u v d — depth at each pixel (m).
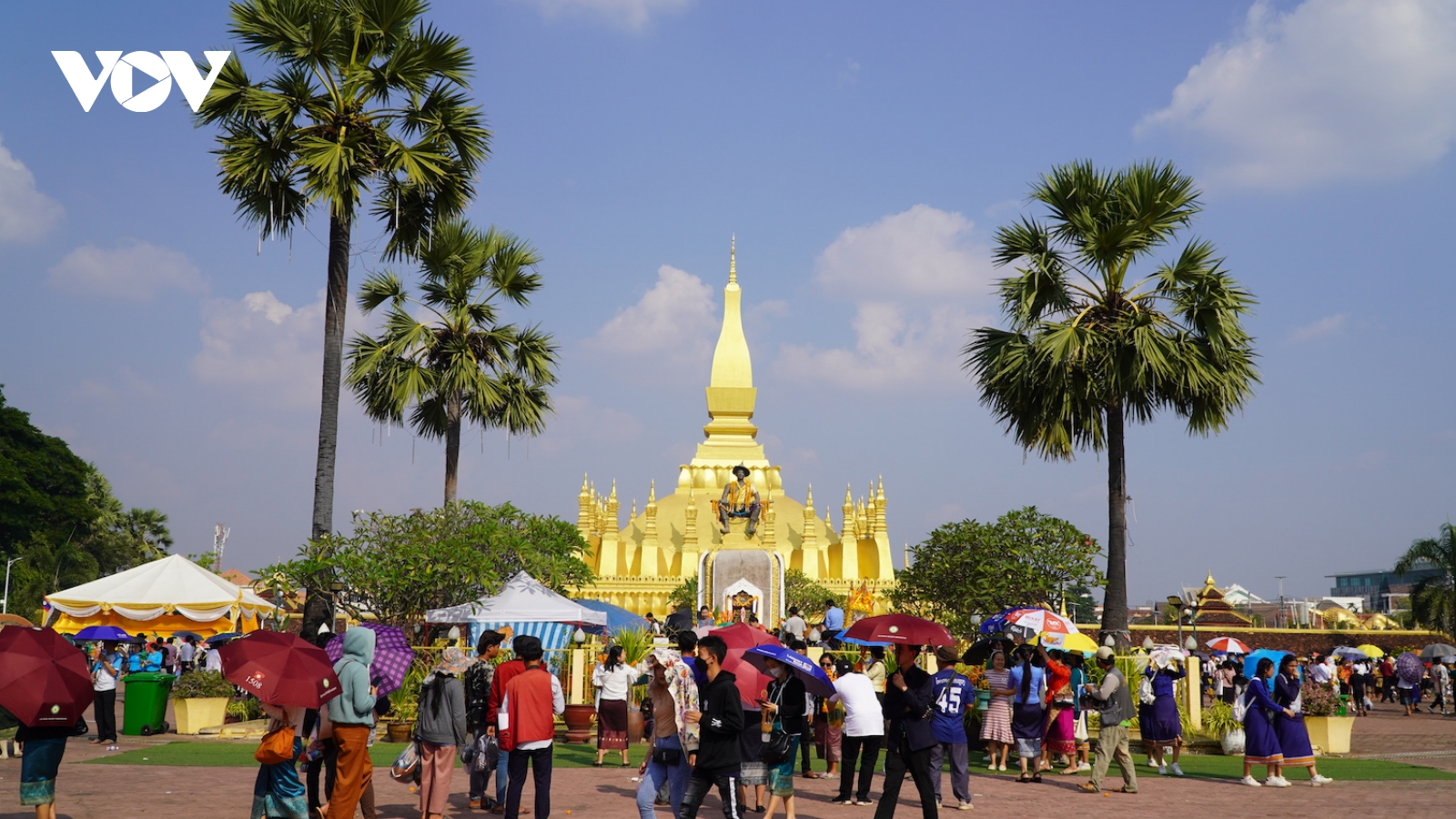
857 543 66.75
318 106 25.06
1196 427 27.27
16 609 68.94
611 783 17.14
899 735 12.70
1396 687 42.50
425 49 25.05
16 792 15.45
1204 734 25.17
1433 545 57.50
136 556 89.50
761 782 12.68
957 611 35.38
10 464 73.12
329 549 25.30
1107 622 26.64
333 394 25.03
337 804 11.21
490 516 31.06
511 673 13.74
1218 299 25.91
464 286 34.28
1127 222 25.97
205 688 25.23
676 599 55.12
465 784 16.94
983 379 27.69
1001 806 15.57
